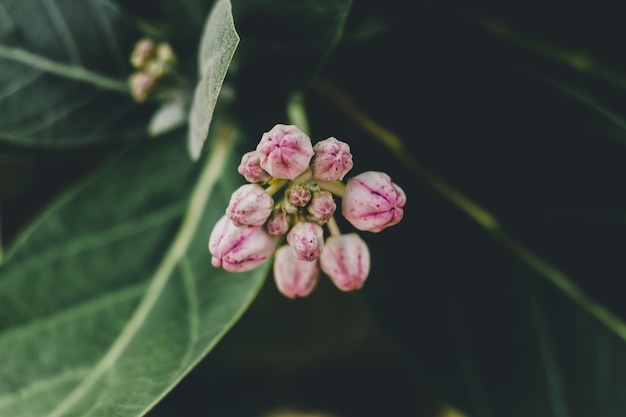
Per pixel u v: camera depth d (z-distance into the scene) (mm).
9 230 519
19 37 477
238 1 428
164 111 478
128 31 485
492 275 500
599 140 480
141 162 483
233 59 449
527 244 500
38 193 522
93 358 448
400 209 409
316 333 563
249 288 441
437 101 494
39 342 454
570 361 497
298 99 460
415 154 496
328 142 398
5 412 438
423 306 490
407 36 492
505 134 490
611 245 495
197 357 424
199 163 483
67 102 483
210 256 465
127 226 474
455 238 500
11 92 477
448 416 563
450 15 497
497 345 495
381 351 569
